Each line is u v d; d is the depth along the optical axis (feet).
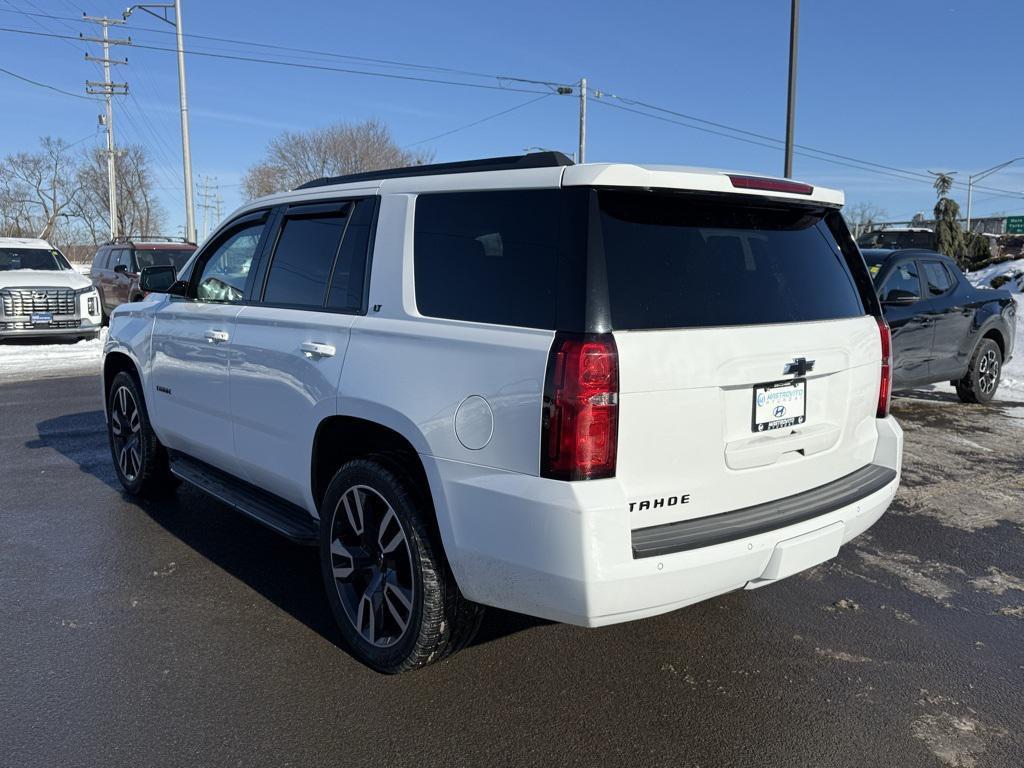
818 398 10.75
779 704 10.39
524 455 8.84
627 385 8.67
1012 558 15.58
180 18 92.53
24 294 48.80
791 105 66.28
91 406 30.71
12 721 9.83
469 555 9.43
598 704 10.34
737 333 9.59
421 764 9.11
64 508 18.01
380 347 10.69
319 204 12.91
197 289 15.88
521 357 8.93
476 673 11.08
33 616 12.67
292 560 15.08
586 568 8.45
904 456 23.08
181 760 9.12
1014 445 24.43
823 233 11.64
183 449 16.34
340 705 10.24
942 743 9.59
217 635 12.10
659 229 9.48
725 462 9.61
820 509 10.27
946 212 110.83
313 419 11.75
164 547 15.66
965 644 12.10
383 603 11.00
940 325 28.73
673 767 9.10
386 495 10.52
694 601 9.24
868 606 13.41
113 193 160.97
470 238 10.14
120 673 10.97
